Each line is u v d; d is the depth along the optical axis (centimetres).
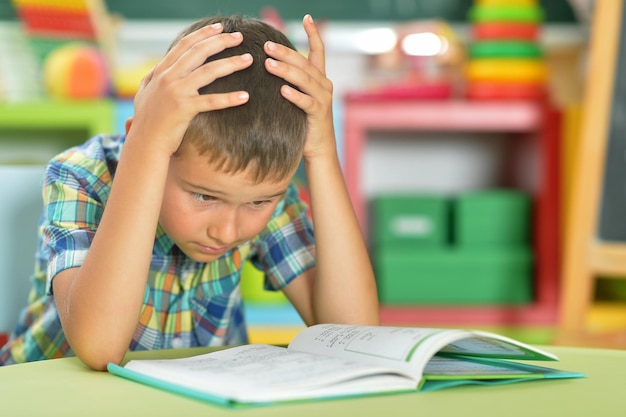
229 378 75
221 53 98
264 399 68
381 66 295
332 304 114
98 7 287
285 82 101
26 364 92
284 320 263
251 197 97
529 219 289
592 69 272
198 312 127
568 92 322
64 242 105
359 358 83
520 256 285
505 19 283
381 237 289
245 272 264
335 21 316
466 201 286
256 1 314
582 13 300
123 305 93
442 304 284
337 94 307
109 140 126
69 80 275
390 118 278
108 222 95
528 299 288
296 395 69
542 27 320
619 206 269
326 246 114
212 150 93
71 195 112
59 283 102
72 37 281
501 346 85
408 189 330
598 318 277
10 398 73
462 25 318
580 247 269
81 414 67
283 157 97
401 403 69
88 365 91
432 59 292
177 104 92
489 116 281
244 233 101
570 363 91
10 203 141
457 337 79
